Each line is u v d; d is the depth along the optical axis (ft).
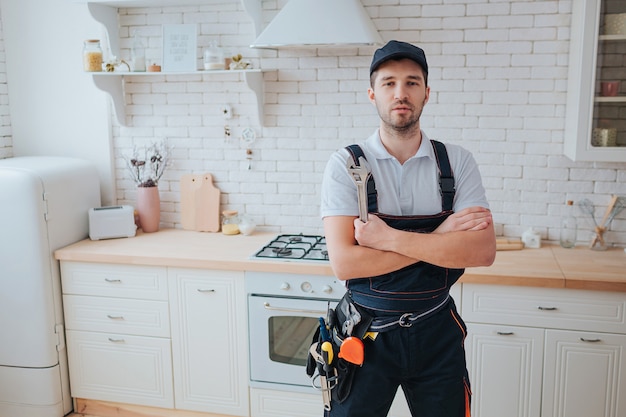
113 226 11.57
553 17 10.28
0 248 10.64
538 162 10.71
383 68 6.05
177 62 11.26
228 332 10.32
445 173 6.37
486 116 10.76
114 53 11.78
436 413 6.48
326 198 6.53
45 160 11.68
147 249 10.80
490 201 10.96
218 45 11.57
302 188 11.69
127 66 11.49
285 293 9.90
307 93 11.35
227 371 10.46
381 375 6.43
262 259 9.99
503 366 9.41
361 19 9.72
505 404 9.51
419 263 6.28
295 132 11.53
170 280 10.43
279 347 10.13
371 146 6.44
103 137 12.34
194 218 12.09
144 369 10.85
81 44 12.16
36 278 10.64
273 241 11.08
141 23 11.84
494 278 9.09
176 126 12.07
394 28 10.84
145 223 11.98
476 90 10.72
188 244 11.10
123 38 11.96
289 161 11.66
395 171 6.38
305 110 11.42
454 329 6.49
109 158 12.37
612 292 8.91
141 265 10.51
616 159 9.40
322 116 11.37
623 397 9.10
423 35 10.77
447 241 6.11
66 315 11.05
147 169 12.28
